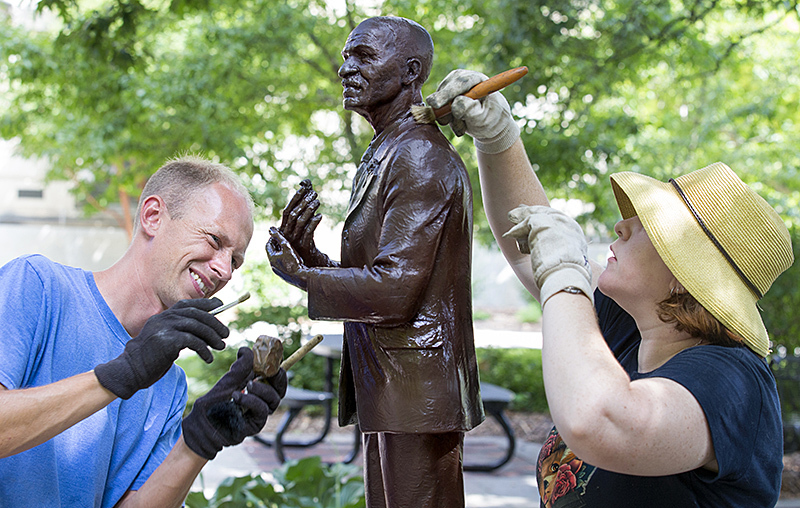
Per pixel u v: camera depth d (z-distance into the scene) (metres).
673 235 1.59
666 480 1.56
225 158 8.21
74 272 1.95
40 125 11.20
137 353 1.57
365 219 1.79
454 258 1.76
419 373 1.70
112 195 15.24
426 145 1.75
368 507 1.91
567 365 1.41
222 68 8.22
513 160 2.07
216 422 1.73
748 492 1.54
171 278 1.94
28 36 8.41
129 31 6.66
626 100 10.06
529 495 6.06
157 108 8.18
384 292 1.65
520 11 6.57
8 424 1.48
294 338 9.55
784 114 11.84
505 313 23.69
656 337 1.72
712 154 11.75
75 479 1.83
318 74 9.16
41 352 1.79
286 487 4.15
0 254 21.20
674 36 7.00
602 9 7.35
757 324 1.60
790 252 1.63
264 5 8.28
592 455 1.37
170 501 1.80
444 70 8.07
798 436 7.21
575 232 1.61
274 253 1.72
